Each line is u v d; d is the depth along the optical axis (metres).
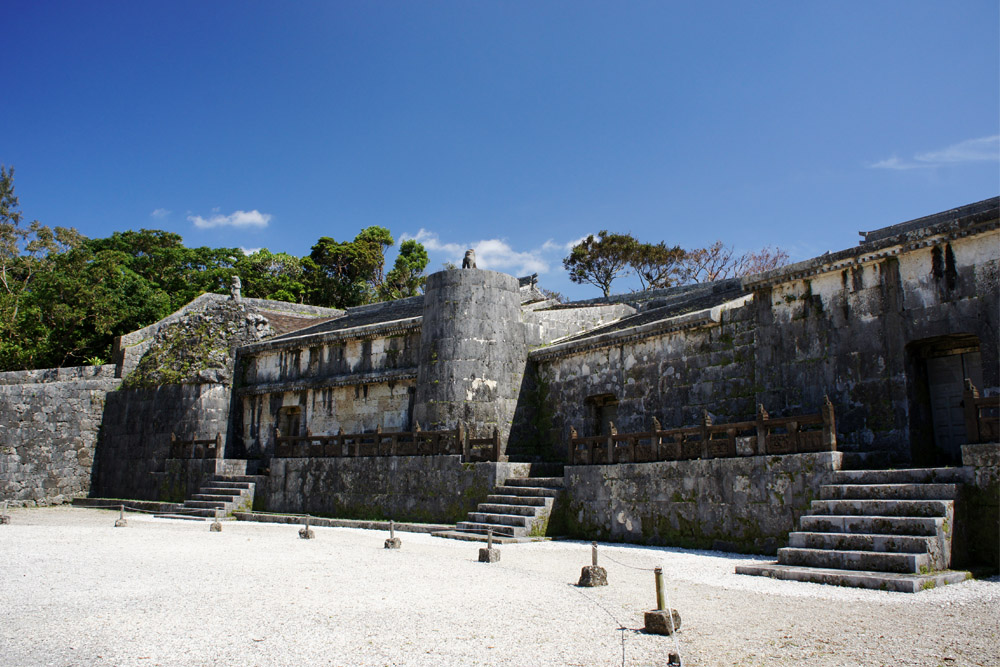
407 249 67.38
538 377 23.97
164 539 15.52
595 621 7.53
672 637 6.82
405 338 26.12
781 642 6.59
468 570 11.25
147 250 67.25
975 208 19.97
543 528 16.86
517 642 6.67
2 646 6.45
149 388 31.59
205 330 32.41
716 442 14.66
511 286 23.98
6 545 13.93
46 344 42.09
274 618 7.60
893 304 14.80
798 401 16.34
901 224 22.22
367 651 6.34
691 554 13.51
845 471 12.30
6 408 30.12
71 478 31.67
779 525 13.13
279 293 60.31
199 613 7.82
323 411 28.30
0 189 53.56
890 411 14.55
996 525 10.45
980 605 8.04
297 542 15.25
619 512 16.19
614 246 57.53
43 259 52.16
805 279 16.59
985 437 11.01
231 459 28.50
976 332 13.38
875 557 9.92
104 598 8.64
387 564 11.83
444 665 5.94
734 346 18.09
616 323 25.39
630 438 16.52
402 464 21.20
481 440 19.92
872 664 5.89
